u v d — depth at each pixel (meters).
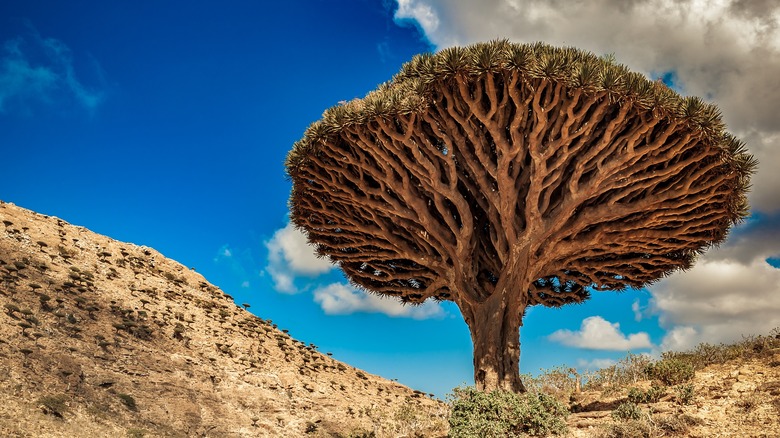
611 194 11.55
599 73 9.99
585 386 11.71
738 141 10.78
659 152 10.76
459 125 11.47
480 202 11.95
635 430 7.81
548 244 11.55
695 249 12.72
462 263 12.13
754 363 9.76
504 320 11.66
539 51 10.66
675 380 9.77
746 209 11.84
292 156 12.23
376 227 12.77
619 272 13.38
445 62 10.46
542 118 10.40
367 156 11.84
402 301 14.32
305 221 13.54
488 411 9.24
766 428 7.20
